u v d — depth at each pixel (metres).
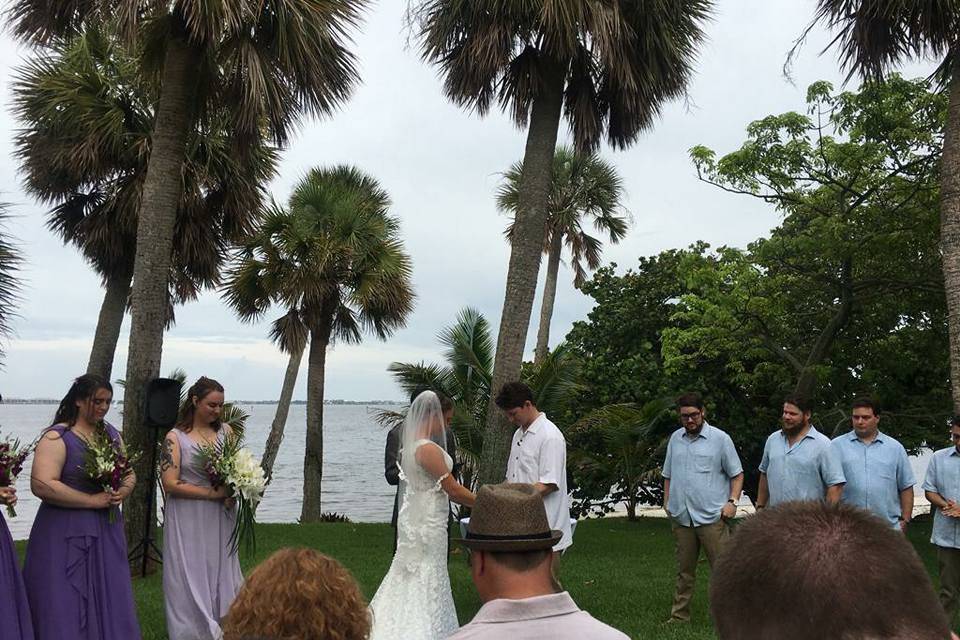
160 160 9.77
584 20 9.75
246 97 9.30
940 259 13.88
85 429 5.68
